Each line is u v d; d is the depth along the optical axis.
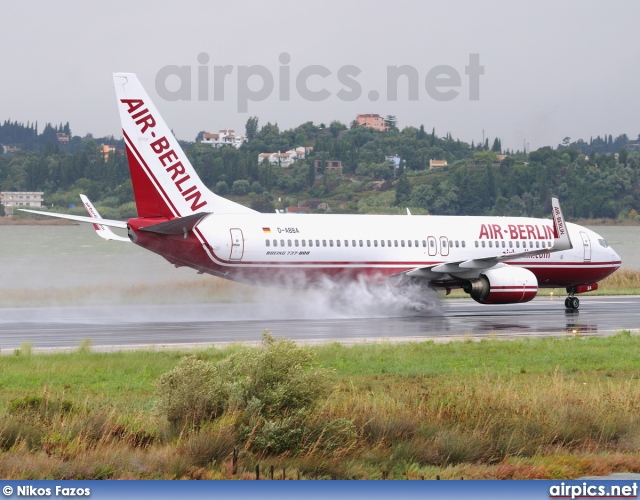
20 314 159.62
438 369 97.56
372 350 108.88
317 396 65.81
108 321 146.50
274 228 156.50
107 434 62.53
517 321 152.12
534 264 180.38
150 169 150.25
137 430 63.75
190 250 151.00
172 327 136.88
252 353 68.38
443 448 62.94
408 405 71.12
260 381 65.56
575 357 107.31
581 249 183.75
